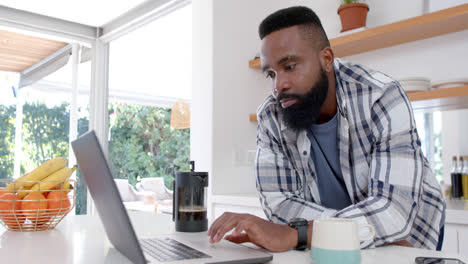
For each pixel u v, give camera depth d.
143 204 3.56
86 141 0.67
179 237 0.90
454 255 0.73
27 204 0.97
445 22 1.69
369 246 0.80
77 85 3.53
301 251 0.79
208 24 2.33
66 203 1.04
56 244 0.83
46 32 3.33
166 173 3.71
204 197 1.04
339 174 1.20
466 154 2.06
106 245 0.83
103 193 0.64
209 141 2.26
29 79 3.84
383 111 0.98
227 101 2.33
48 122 3.64
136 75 3.62
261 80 2.55
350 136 1.08
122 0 3.00
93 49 3.61
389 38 1.91
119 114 3.68
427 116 2.20
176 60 3.42
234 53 2.40
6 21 3.13
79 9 3.17
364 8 2.01
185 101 3.58
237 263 0.65
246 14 2.49
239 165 2.38
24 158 3.66
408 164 0.91
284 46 0.96
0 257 0.71
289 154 1.21
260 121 1.25
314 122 1.14
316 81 1.01
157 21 3.26
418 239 1.10
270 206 1.18
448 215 1.45
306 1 2.46
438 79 1.87
